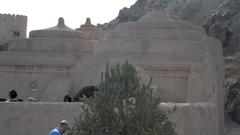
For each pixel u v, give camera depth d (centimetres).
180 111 1891
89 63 2973
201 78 2841
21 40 3297
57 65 3100
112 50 3023
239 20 8644
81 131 1277
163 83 2900
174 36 3023
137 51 2977
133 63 2906
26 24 5731
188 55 2891
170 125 1300
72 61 3083
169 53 2938
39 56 3134
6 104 1636
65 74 3098
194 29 3266
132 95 1280
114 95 1273
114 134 1245
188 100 2833
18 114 1636
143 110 1261
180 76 2894
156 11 3300
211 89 2914
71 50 3247
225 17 8850
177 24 3156
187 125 1959
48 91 3008
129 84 1287
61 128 1315
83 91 2788
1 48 3747
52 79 3100
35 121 1642
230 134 4838
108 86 1284
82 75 2986
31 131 1634
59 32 3353
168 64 2889
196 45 2931
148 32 3053
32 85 3119
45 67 3125
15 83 3150
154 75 2916
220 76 3400
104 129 1262
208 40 3247
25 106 1645
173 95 2886
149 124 1254
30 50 3250
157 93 2869
